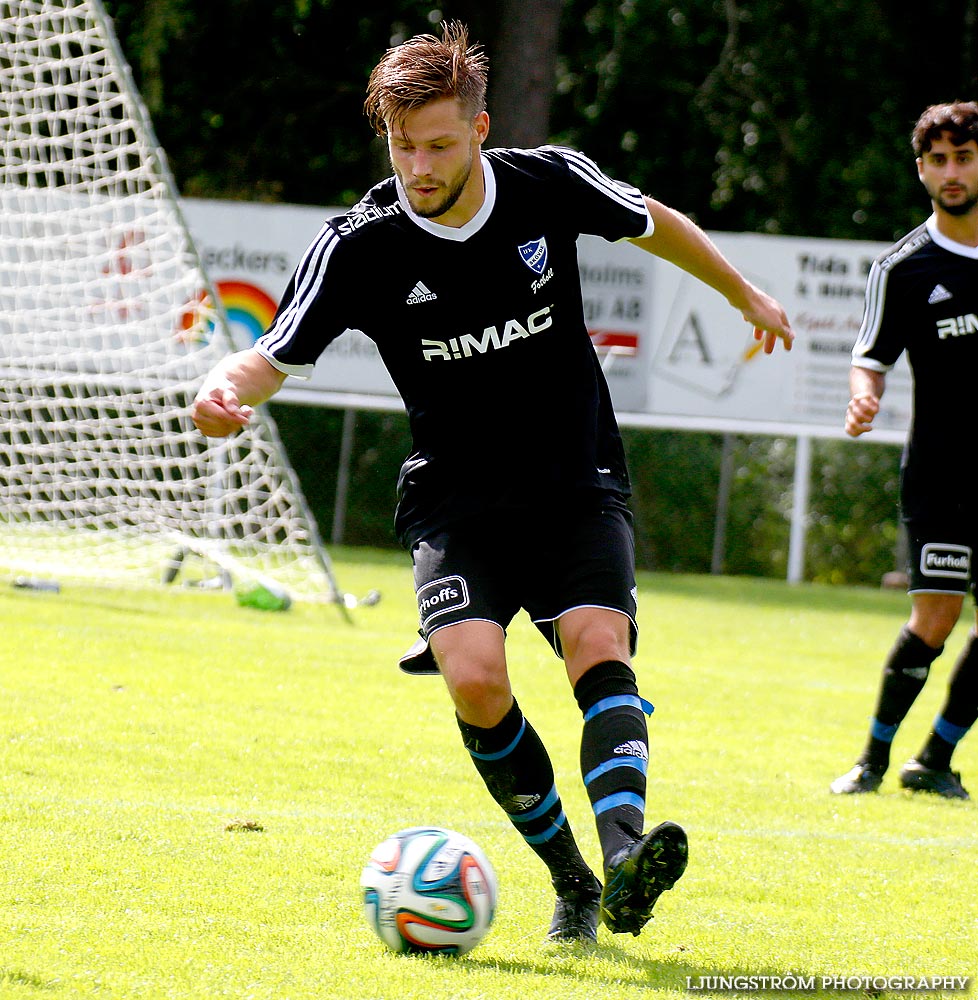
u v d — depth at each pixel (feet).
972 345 62.75
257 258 201.98
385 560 187.11
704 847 51.72
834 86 255.70
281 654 93.97
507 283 37.99
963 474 63.82
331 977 33.94
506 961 36.42
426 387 39.24
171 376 137.18
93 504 138.10
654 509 212.02
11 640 89.25
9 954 34.22
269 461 212.23
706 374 197.67
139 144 117.08
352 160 272.72
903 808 61.93
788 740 78.54
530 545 39.47
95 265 139.95
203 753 61.67
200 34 250.78
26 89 136.98
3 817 48.03
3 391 152.46
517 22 209.56
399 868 36.94
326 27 261.24
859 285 196.24
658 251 40.65
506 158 38.42
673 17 255.91
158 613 110.63
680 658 111.24
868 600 180.34
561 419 39.17
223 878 42.68
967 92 250.57
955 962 38.27
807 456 203.31
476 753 38.34
